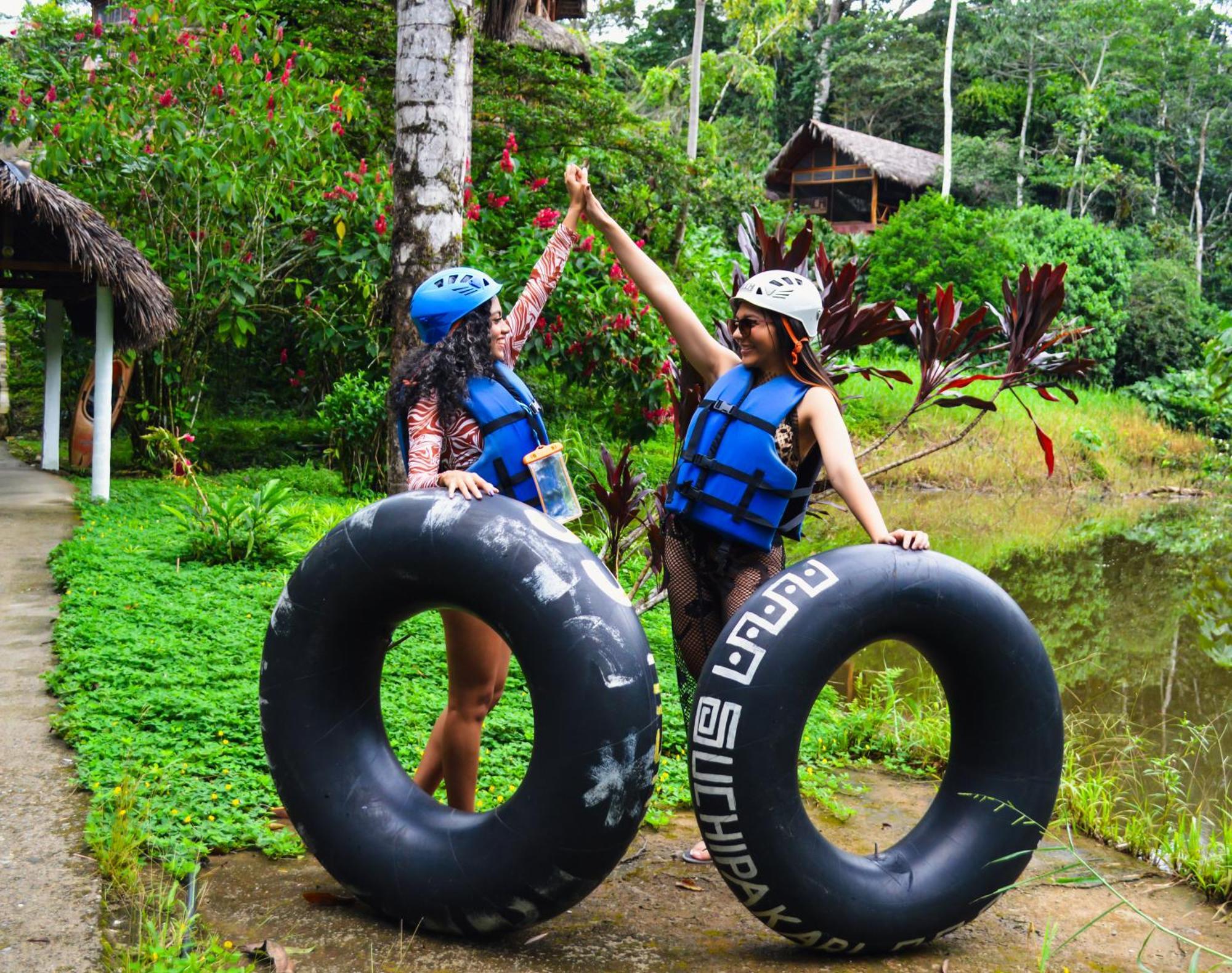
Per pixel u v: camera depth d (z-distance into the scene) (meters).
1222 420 22.78
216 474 10.75
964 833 2.65
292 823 2.77
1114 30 35.50
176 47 9.70
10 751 3.64
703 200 15.24
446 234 6.05
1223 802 4.36
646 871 3.13
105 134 9.27
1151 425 22.44
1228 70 38.81
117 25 10.14
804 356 2.74
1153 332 25.67
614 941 2.65
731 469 2.76
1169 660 6.89
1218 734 5.35
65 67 10.86
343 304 10.34
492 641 2.79
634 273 3.26
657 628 5.93
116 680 4.26
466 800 2.88
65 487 9.28
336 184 10.33
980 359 21.31
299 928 2.61
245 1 11.22
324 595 2.63
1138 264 27.25
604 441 11.29
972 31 40.53
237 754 3.70
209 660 4.59
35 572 6.24
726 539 2.81
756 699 2.39
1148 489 18.25
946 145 30.58
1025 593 9.07
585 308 9.70
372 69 13.20
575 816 2.36
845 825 3.67
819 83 40.91
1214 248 37.97
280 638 2.69
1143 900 3.18
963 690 2.68
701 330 3.21
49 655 4.71
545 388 11.80
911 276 21.66
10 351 15.20
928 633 2.58
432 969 2.43
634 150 14.38
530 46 15.89
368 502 9.47
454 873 2.49
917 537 2.60
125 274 8.36
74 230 8.11
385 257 9.87
